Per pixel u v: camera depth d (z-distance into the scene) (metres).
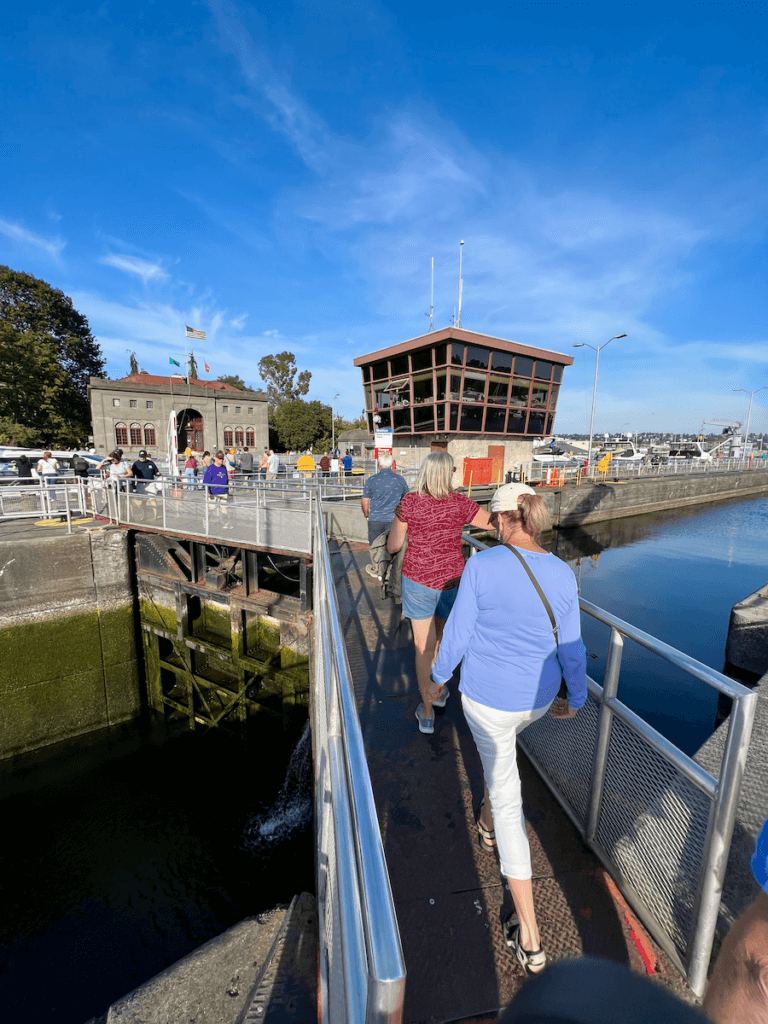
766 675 4.13
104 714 13.06
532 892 2.00
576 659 1.88
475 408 21.92
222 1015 2.78
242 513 11.36
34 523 13.95
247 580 12.16
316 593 4.18
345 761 1.14
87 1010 6.78
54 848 9.35
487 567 1.88
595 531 27.14
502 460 24.02
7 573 11.47
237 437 49.25
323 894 1.86
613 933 2.00
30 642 11.84
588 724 2.51
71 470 23.09
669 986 1.79
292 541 10.59
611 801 2.31
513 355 22.56
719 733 3.74
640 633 2.02
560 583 1.85
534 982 0.86
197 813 10.28
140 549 13.53
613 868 2.25
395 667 4.36
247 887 8.66
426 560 3.05
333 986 1.16
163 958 7.46
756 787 2.92
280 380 81.69
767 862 0.91
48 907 8.22
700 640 12.27
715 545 24.30
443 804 2.75
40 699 12.08
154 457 40.94
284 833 9.87
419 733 3.40
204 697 12.96
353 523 10.66
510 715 1.90
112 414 43.84
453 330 19.70
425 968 1.90
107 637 12.95
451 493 3.09
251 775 11.61
